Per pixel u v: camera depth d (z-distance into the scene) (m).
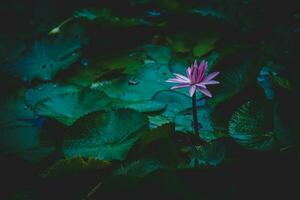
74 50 2.06
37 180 1.61
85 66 2.02
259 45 2.12
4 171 1.63
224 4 2.39
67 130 1.66
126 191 1.54
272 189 1.55
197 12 2.30
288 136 1.59
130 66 2.00
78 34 2.14
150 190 1.54
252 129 1.62
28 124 1.76
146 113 1.78
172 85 1.88
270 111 1.64
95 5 2.46
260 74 1.93
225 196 1.52
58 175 1.58
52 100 1.79
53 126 1.75
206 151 1.60
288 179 1.56
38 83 1.94
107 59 2.05
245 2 2.41
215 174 1.56
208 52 2.07
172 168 1.57
